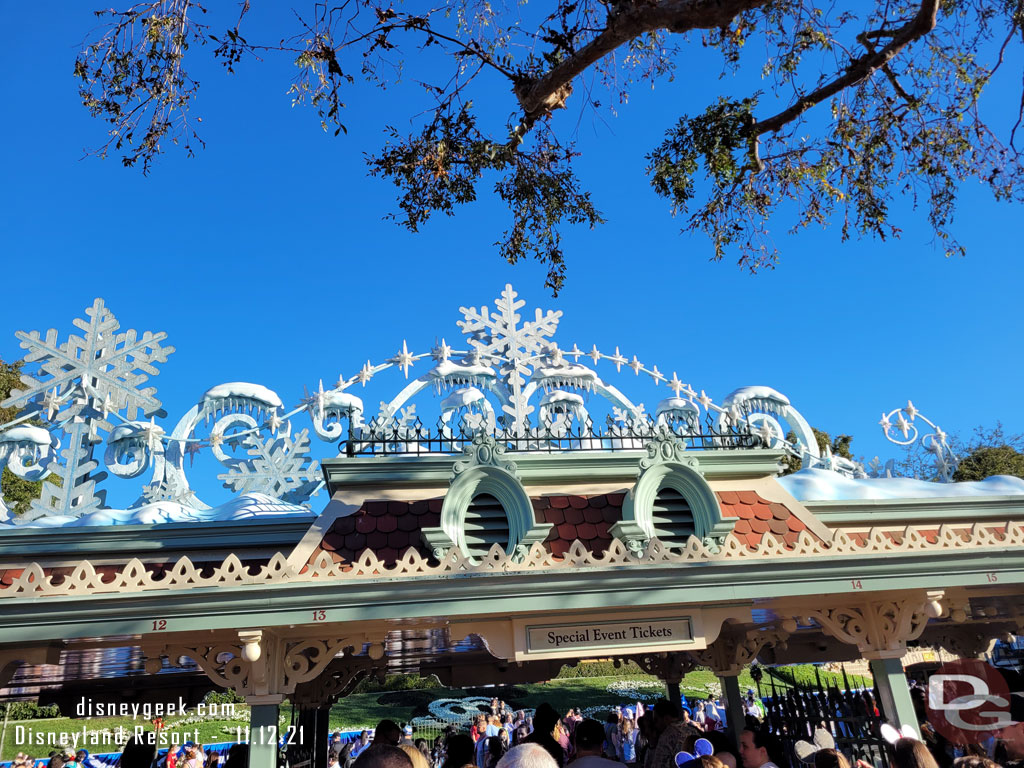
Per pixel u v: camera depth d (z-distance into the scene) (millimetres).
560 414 9922
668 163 8594
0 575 6980
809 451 10680
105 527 7348
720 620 6746
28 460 8625
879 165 9023
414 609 5898
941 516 8555
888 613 7344
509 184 9648
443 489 7426
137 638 6039
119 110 7461
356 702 28125
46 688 11242
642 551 7020
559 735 10578
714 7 6094
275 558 5867
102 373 9109
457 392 9812
